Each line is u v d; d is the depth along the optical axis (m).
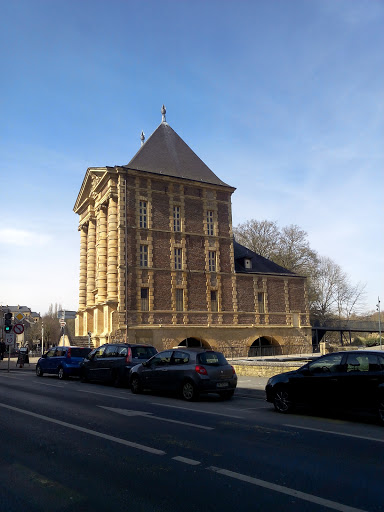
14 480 5.84
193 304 37.31
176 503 5.05
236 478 5.90
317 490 5.46
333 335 67.25
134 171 36.16
